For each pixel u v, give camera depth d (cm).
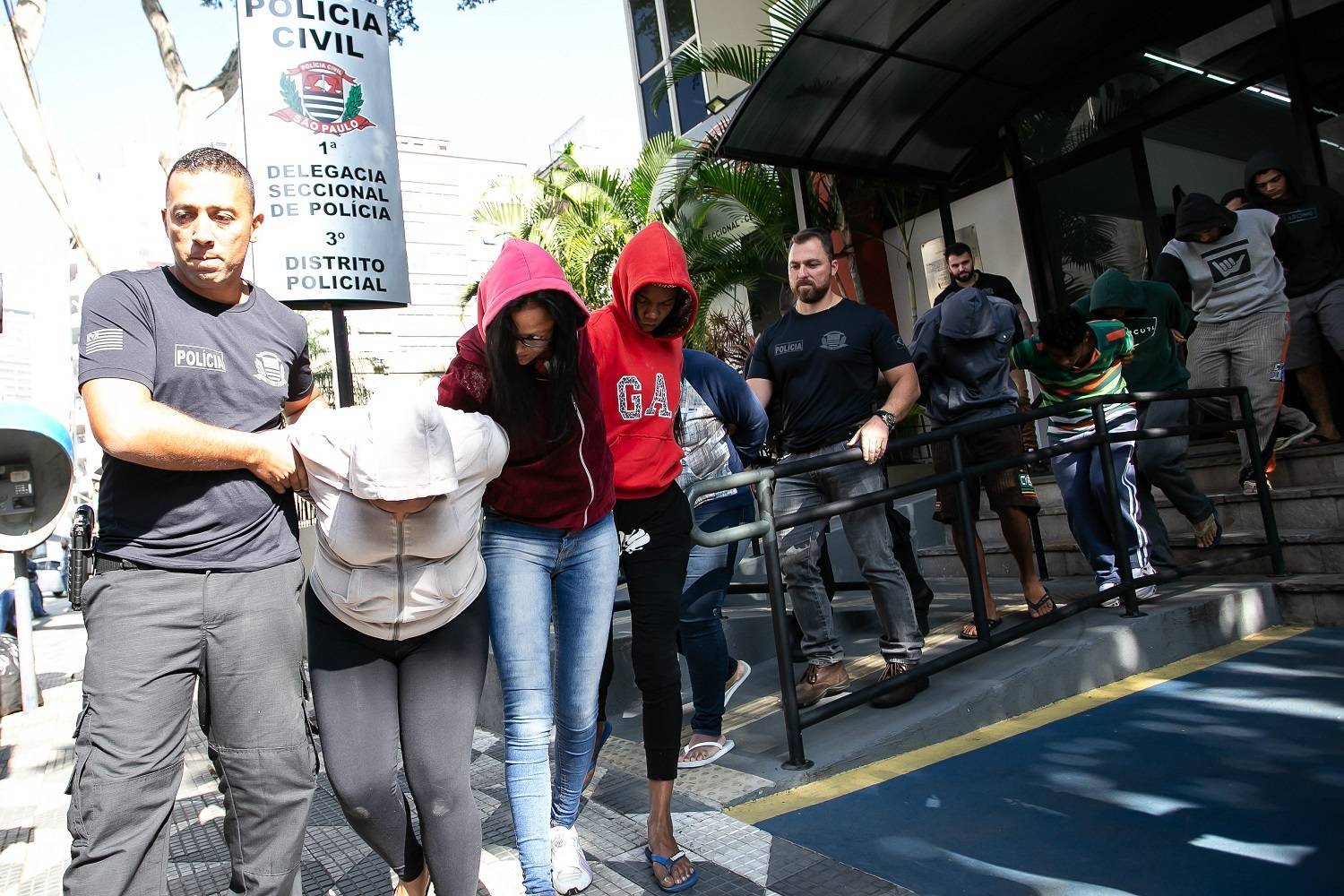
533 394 216
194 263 192
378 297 473
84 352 182
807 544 365
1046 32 643
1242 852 223
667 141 1069
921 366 437
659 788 244
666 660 249
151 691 183
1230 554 488
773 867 239
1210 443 608
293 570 203
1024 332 575
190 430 179
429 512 186
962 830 251
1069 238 747
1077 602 386
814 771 297
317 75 458
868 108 661
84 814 176
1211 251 498
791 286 380
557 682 245
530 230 1353
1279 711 319
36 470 620
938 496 455
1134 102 694
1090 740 310
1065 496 446
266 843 198
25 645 626
